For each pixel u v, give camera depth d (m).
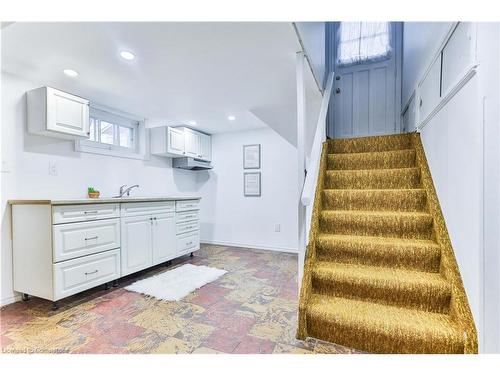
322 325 1.56
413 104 2.72
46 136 2.58
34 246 2.15
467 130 1.42
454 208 1.62
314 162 1.99
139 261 2.86
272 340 1.64
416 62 2.58
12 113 2.32
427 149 2.23
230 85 2.65
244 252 4.16
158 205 3.17
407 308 1.59
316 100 3.18
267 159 4.44
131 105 3.25
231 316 1.97
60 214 2.12
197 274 2.95
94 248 2.38
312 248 1.93
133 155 3.63
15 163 2.35
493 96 1.20
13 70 2.26
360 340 1.47
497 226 1.21
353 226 2.10
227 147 4.77
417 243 1.82
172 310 2.08
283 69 2.30
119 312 2.05
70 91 2.76
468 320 1.35
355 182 2.48
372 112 3.49
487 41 1.21
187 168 4.65
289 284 2.66
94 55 2.03
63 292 2.12
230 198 4.74
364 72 3.53
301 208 1.93
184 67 2.25
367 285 1.66
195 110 3.45
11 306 2.18
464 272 1.47
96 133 3.22
